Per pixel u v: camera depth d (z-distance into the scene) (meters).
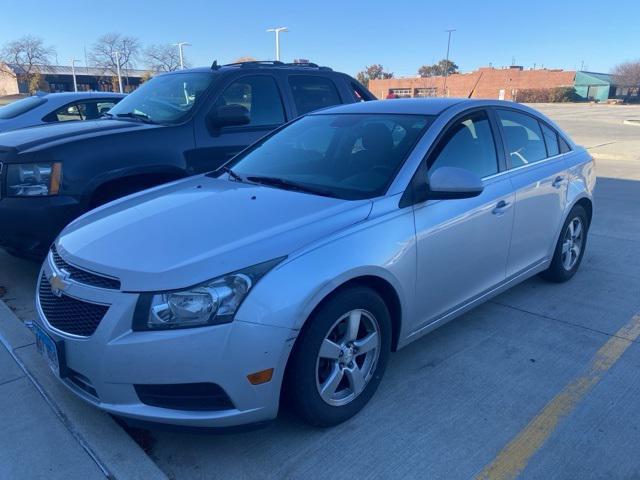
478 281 3.80
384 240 2.98
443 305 3.53
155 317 2.46
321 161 3.71
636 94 77.75
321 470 2.66
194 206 3.20
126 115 5.58
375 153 3.52
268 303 2.52
